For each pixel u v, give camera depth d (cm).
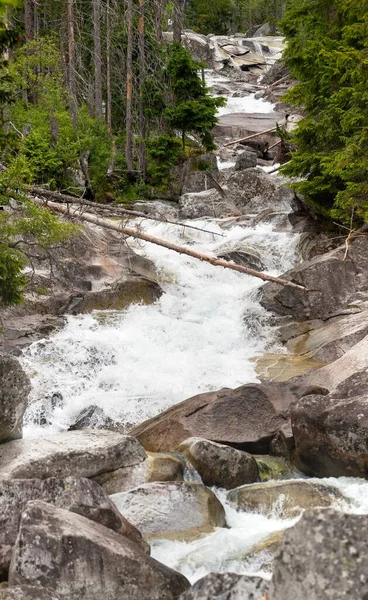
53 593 636
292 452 1144
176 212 2697
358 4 2202
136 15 3703
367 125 1936
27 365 1505
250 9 7394
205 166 3036
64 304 1762
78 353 1564
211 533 877
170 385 1483
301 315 1828
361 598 507
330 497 960
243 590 589
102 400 1403
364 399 1073
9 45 1092
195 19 6994
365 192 1875
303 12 2427
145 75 3388
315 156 2072
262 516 959
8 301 1369
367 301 1770
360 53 2003
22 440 1002
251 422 1205
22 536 679
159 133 3416
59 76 3144
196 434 1196
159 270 2048
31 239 1825
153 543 848
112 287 1850
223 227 2430
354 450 1038
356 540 523
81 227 1906
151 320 1773
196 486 941
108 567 686
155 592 699
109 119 3547
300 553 532
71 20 3275
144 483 973
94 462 953
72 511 771
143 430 1248
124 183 3052
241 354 1700
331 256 1877
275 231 2359
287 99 2227
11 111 2359
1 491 784
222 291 1995
